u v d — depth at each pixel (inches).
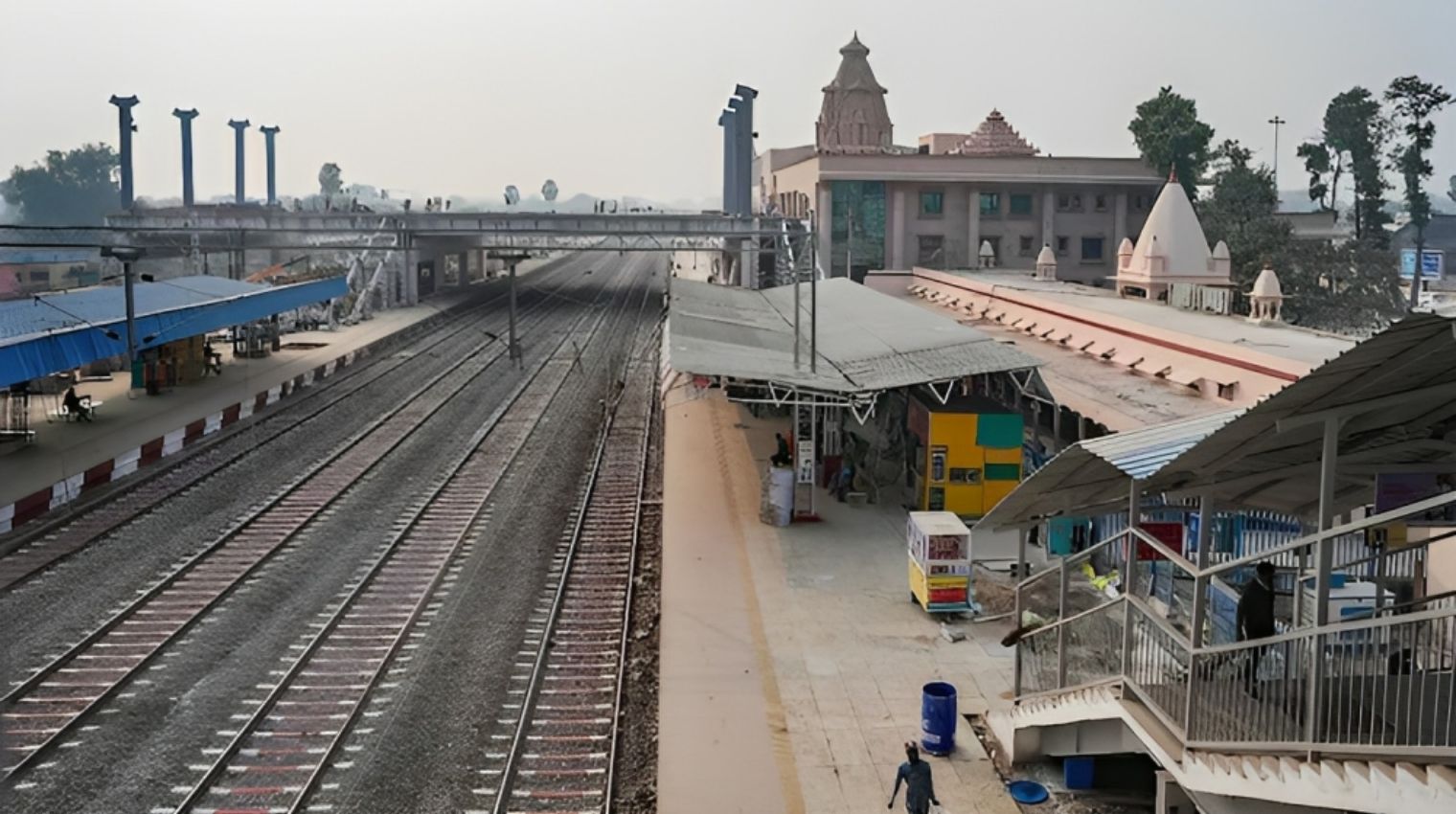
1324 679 351.3
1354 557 650.2
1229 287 1577.3
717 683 621.6
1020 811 491.5
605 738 562.9
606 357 2103.8
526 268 4608.8
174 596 751.1
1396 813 287.7
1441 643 361.4
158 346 1533.0
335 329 2309.3
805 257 2332.7
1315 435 383.9
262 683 614.5
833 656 661.3
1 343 1128.8
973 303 1827.0
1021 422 931.3
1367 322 2039.9
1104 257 2485.2
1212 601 538.0
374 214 2345.0
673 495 1061.8
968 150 2672.2
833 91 3255.4
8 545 848.3
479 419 1477.6
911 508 999.6
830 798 499.5
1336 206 2402.8
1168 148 2386.8
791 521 956.6
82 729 553.6
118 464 1103.6
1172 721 407.5
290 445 1277.1
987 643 682.2
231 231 2062.0
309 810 485.1
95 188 4505.4
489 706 595.8
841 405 938.7
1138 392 978.7
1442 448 397.1
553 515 1000.9
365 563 839.1
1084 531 823.7
